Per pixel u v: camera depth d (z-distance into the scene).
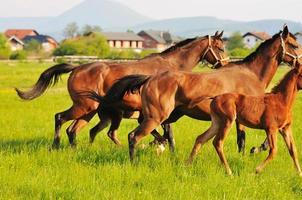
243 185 11.24
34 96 16.64
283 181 11.62
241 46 124.44
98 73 15.55
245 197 10.54
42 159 13.44
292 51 15.05
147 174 11.82
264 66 14.84
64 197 10.18
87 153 14.27
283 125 12.54
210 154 14.20
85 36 115.44
